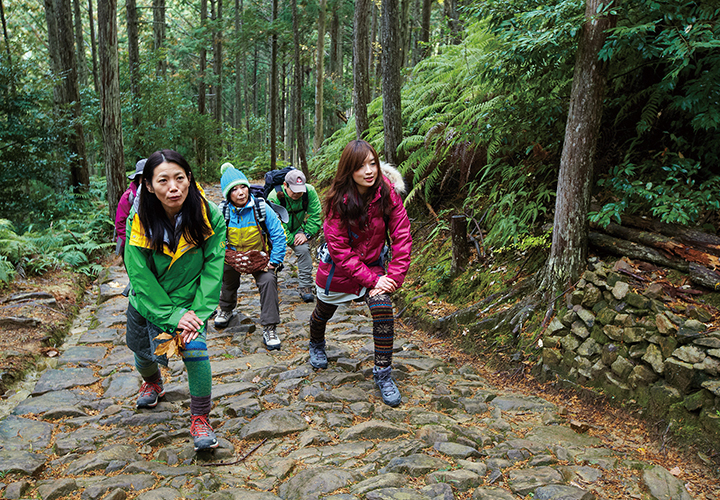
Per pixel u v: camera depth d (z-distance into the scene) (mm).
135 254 2572
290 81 25547
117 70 8172
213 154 22453
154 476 2514
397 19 6441
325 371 3889
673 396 2814
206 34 23359
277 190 5402
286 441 2928
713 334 2816
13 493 2297
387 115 6719
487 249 5164
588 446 2795
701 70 3633
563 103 4594
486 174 5508
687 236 3508
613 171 3943
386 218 3385
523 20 3756
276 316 4465
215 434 2986
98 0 7746
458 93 7324
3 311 4973
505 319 4180
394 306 5605
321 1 15211
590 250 3967
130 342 2943
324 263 3539
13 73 9062
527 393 3586
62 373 3889
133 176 3955
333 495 2320
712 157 3713
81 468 2564
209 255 2713
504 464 2607
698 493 2369
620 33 3322
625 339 3197
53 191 9578
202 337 2748
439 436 2855
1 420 3164
